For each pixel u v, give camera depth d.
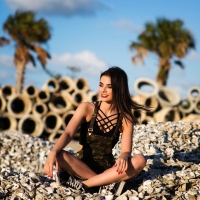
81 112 4.03
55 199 3.84
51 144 7.70
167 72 25.59
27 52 24.00
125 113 4.09
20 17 23.88
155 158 4.80
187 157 5.08
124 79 4.09
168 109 18.17
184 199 3.96
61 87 18.56
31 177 4.25
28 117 17.33
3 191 3.99
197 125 6.23
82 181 4.01
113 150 5.61
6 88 17.66
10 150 7.19
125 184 3.95
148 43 25.20
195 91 19.16
